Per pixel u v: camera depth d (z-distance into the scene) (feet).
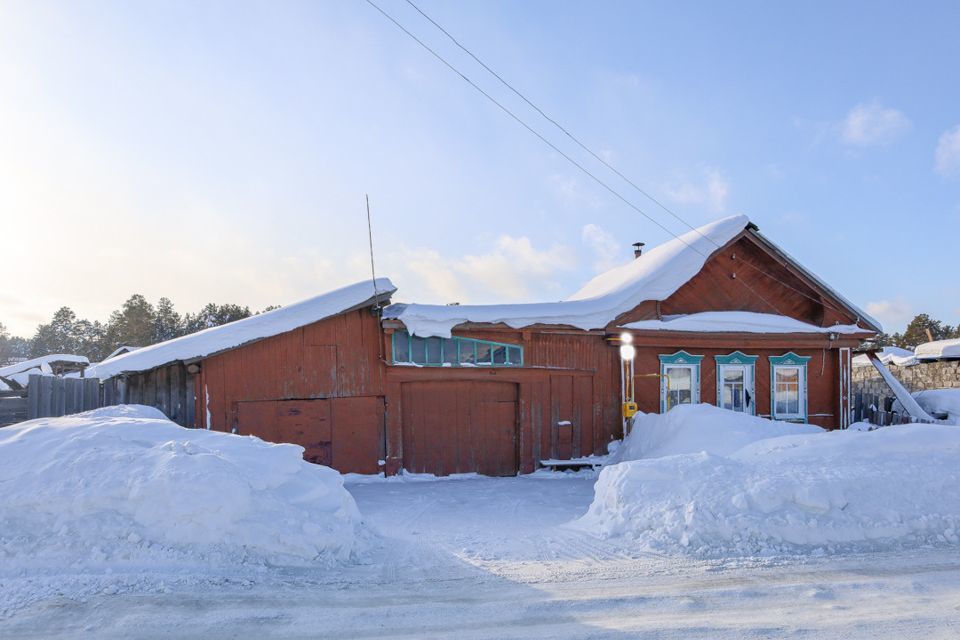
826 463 25.22
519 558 20.52
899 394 57.11
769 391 51.88
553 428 46.65
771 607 15.76
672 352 49.96
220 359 41.37
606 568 19.22
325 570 18.51
